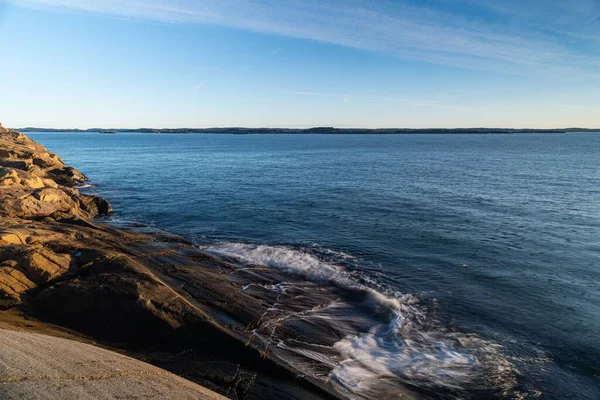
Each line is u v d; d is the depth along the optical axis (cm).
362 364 880
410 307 1195
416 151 9450
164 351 823
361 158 7238
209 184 3819
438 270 1510
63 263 1100
